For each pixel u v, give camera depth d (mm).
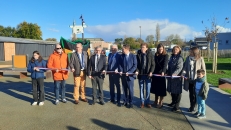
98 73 5832
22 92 7570
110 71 5980
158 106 5590
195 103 5109
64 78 6016
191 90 5094
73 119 4777
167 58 5352
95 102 6086
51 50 40344
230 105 5707
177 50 5305
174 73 5133
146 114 5102
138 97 6777
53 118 4848
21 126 4375
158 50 5469
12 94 7246
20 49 30125
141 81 5574
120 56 5848
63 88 6129
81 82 6164
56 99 5988
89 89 8141
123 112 5270
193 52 5031
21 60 11500
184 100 6301
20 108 5613
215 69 12727
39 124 4484
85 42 16109
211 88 7941
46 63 6086
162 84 5434
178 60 5211
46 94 7238
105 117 4902
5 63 21625
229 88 7930
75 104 5992
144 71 5457
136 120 4695
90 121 4648
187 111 5270
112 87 6148
